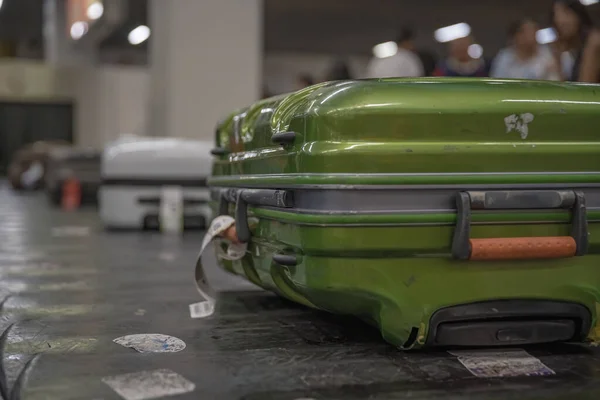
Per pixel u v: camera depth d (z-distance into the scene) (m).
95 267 3.72
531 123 1.91
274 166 2.08
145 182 5.63
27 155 13.59
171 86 9.16
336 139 1.83
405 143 1.83
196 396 1.60
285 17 18.50
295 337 2.16
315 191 1.83
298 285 1.98
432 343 1.93
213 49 9.25
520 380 1.76
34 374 1.74
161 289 3.04
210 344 2.07
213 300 2.51
